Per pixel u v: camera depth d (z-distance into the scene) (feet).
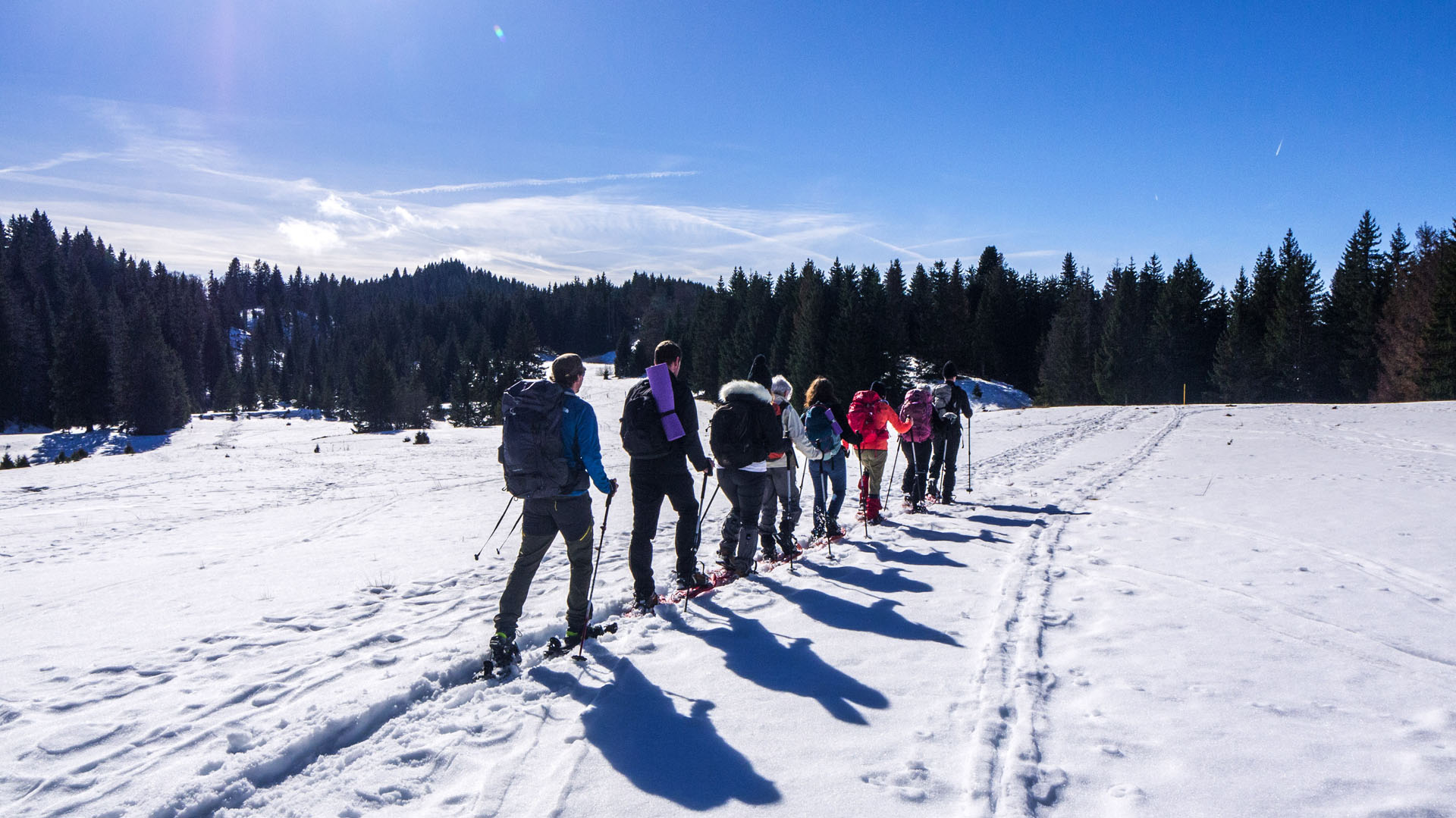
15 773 9.71
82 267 426.92
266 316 609.42
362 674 13.34
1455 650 13.41
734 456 18.84
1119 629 14.73
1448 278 144.56
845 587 18.22
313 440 187.52
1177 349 228.43
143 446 202.28
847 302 219.00
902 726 10.61
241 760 9.84
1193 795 8.64
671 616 16.02
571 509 13.88
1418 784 8.71
